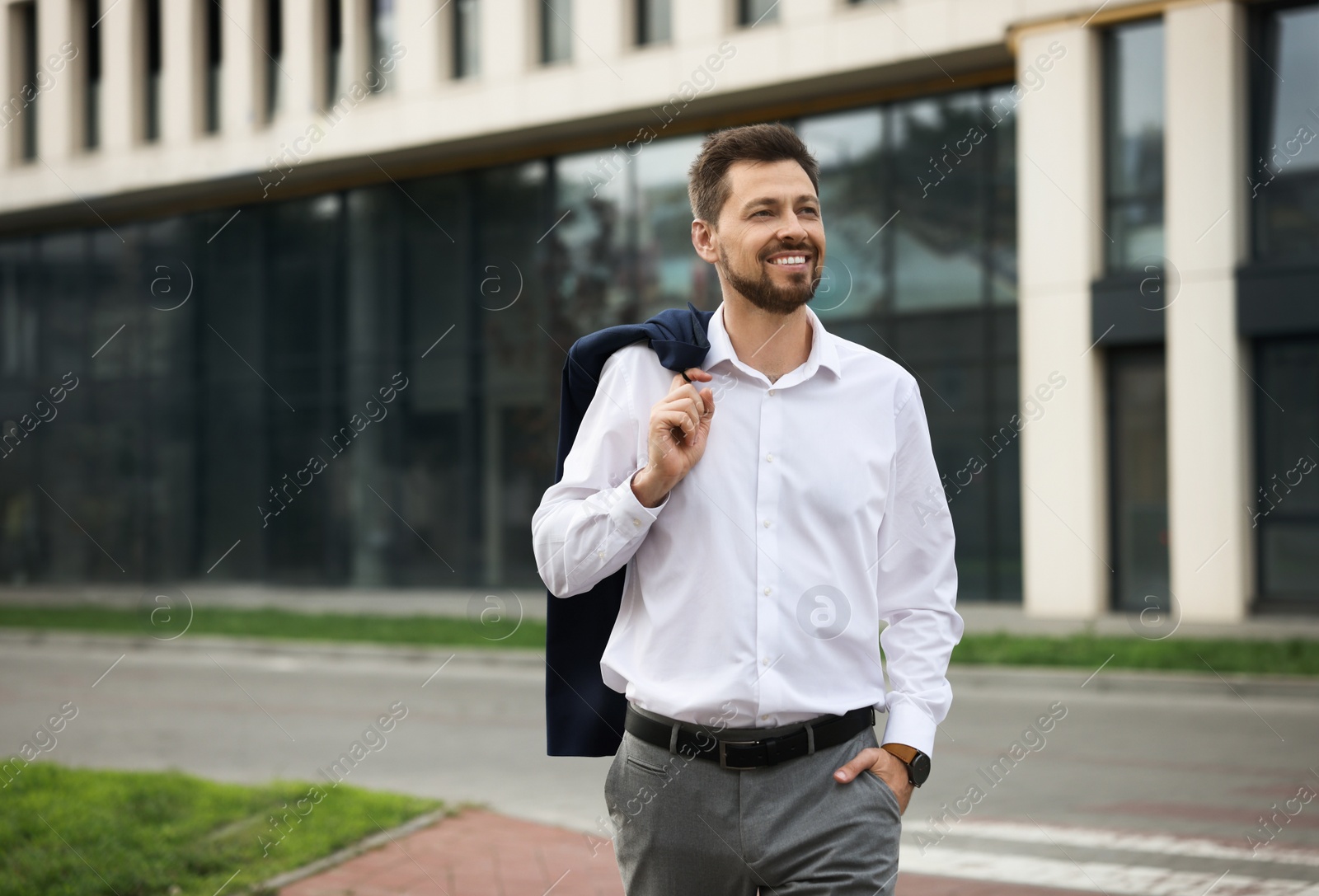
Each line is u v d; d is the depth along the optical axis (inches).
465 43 1091.3
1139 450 820.0
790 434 119.0
